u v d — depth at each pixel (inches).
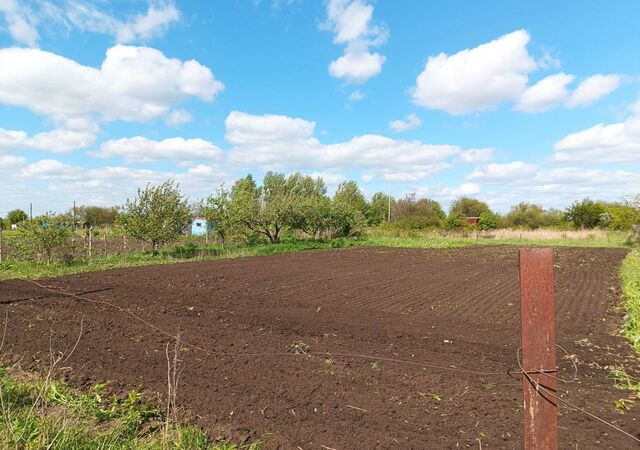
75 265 735.1
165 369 245.6
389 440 172.1
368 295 509.0
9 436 156.3
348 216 1582.2
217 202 1109.7
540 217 2356.1
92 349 279.9
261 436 174.9
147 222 856.3
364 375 242.7
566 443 171.6
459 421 188.5
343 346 300.4
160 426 181.8
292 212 1263.5
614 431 181.9
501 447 167.6
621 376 251.1
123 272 660.7
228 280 600.1
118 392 214.7
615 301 490.9
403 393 218.2
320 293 516.1
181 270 695.7
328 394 215.6
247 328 344.2
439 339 327.0
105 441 162.7
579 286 598.2
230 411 195.5
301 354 278.4
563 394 224.4
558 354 297.3
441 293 527.5
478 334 344.8
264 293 508.4
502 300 486.9
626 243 1407.5
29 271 653.9
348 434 176.7
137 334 316.2
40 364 251.4
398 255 1034.7
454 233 1863.9
